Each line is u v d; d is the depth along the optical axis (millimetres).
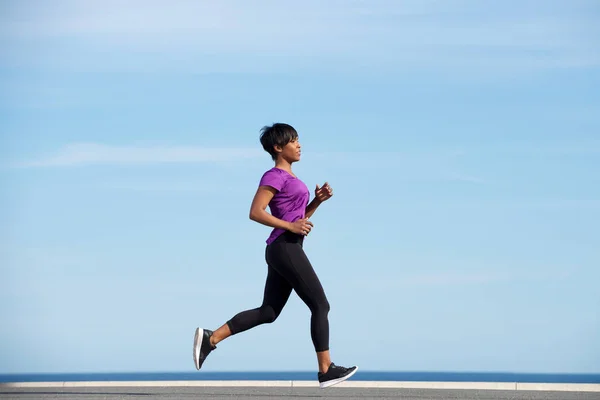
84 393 6500
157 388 7164
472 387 7145
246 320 5902
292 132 5863
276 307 5934
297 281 5711
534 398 6062
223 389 7000
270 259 5758
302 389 6996
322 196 6074
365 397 6074
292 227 5617
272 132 5848
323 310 5766
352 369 5828
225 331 5906
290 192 5711
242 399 5812
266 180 5684
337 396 6184
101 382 7887
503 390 7043
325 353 5789
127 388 7203
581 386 7066
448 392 6652
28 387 7434
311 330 5797
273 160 5949
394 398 6000
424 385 7273
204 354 5891
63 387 7469
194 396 6117
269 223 5605
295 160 5891
